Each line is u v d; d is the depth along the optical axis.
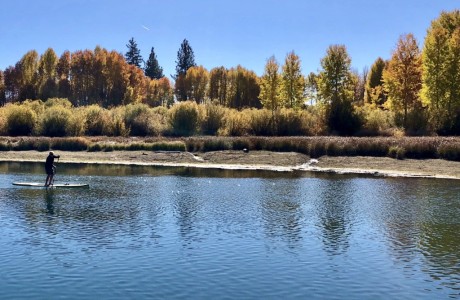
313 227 22.78
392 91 69.94
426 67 66.38
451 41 65.56
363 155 51.94
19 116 73.19
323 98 73.50
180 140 61.25
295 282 15.32
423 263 17.45
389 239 20.73
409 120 66.06
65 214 25.09
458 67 64.56
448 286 15.19
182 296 14.00
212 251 18.58
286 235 21.20
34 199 29.69
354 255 18.34
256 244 19.67
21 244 19.17
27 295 13.99
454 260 17.86
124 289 14.51
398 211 26.83
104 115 75.06
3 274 15.72
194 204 28.47
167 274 15.87
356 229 22.48
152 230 21.77
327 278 15.76
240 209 27.00
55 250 18.42
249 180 40.22
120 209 26.64
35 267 16.42
